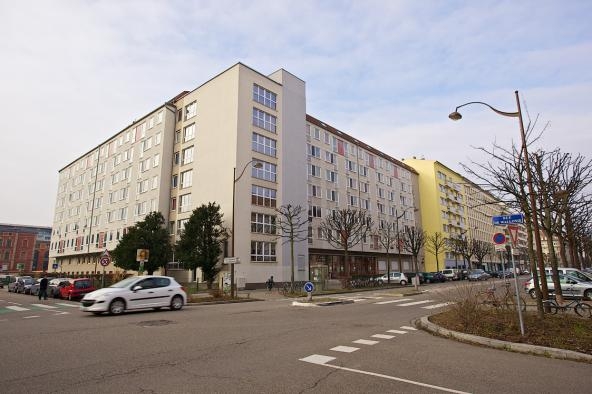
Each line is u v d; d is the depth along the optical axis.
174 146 43.28
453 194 80.94
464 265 77.31
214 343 8.65
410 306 18.42
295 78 43.47
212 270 31.25
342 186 51.25
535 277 10.52
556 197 12.02
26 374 6.07
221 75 38.31
